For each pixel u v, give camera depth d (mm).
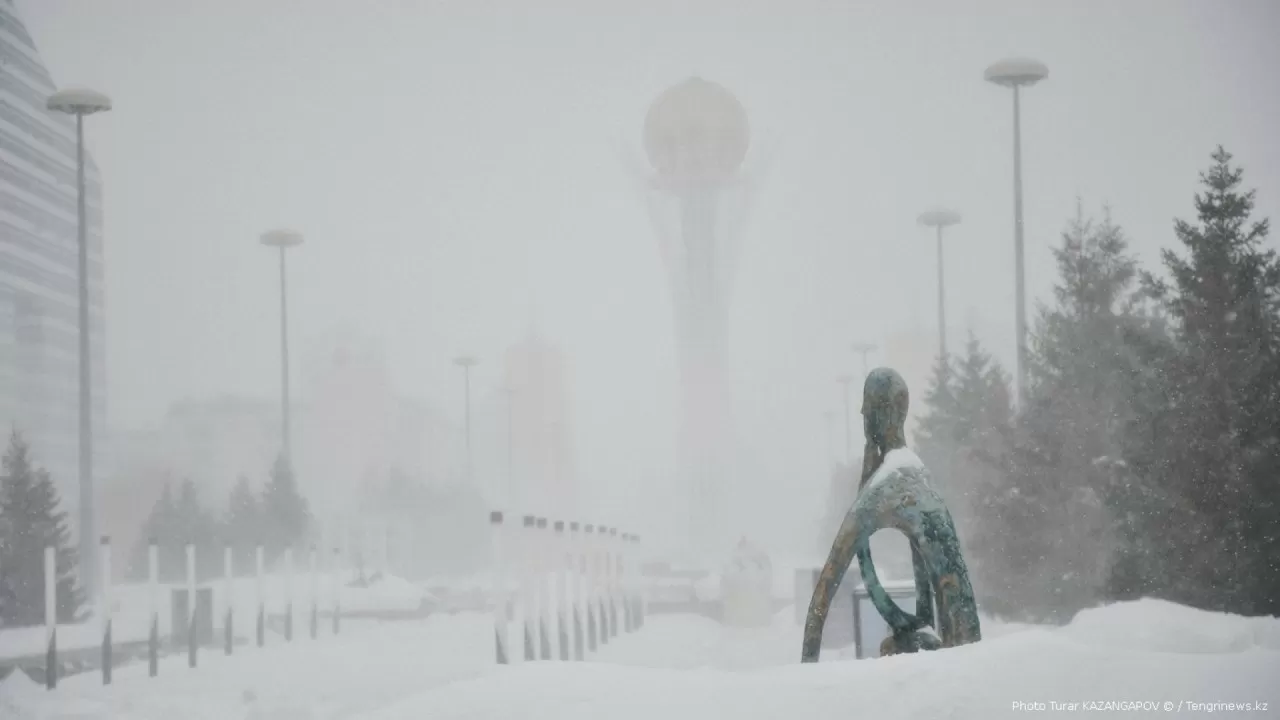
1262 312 30938
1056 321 37812
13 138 95438
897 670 7320
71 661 32500
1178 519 30141
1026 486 35750
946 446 52125
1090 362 36438
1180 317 31656
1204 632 14797
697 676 7785
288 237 74938
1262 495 29797
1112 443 35125
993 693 7000
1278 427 30078
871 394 10172
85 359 58188
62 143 104375
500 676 8070
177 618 37031
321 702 21406
